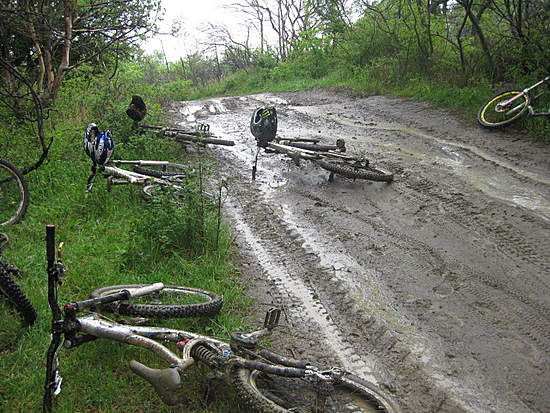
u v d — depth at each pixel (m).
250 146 10.64
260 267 5.70
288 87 20.22
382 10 18.16
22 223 6.23
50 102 10.38
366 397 3.23
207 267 5.42
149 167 8.11
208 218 6.38
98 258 5.50
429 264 5.63
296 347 4.29
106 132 7.27
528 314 4.66
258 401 3.04
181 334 3.74
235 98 17.72
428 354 4.20
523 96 10.13
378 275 5.48
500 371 3.97
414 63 15.60
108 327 3.60
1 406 3.40
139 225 5.95
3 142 8.30
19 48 11.61
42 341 4.04
